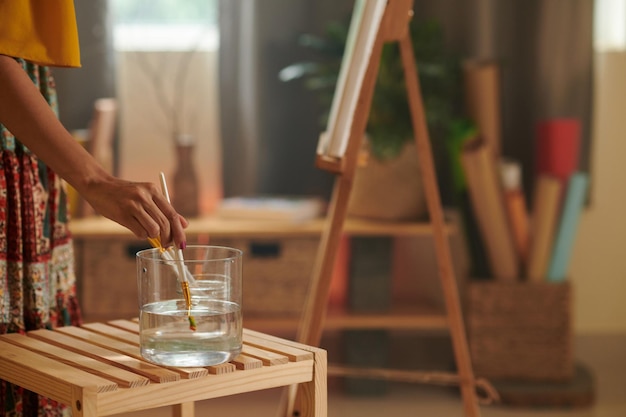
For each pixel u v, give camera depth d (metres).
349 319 3.47
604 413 3.35
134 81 3.92
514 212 3.61
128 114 3.93
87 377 1.29
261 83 3.82
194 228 3.36
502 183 3.61
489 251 3.58
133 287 3.48
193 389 1.31
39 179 1.70
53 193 1.74
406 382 3.73
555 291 3.54
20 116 1.45
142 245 3.48
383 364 3.55
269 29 3.81
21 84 1.46
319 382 1.45
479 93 3.61
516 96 3.91
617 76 4.07
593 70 3.91
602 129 4.08
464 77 3.66
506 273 3.57
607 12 4.06
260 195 3.88
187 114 3.95
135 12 3.91
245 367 1.36
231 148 3.84
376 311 3.57
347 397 3.54
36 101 1.46
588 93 3.91
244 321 3.46
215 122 3.96
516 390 3.42
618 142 4.09
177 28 3.94
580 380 3.57
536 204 3.60
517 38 3.88
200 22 3.94
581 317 4.13
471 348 3.55
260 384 1.38
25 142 1.46
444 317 3.52
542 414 3.34
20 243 1.63
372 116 3.56
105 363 1.38
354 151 2.04
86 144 3.53
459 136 3.61
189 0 3.93
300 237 3.52
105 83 3.73
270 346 1.48
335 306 3.68
